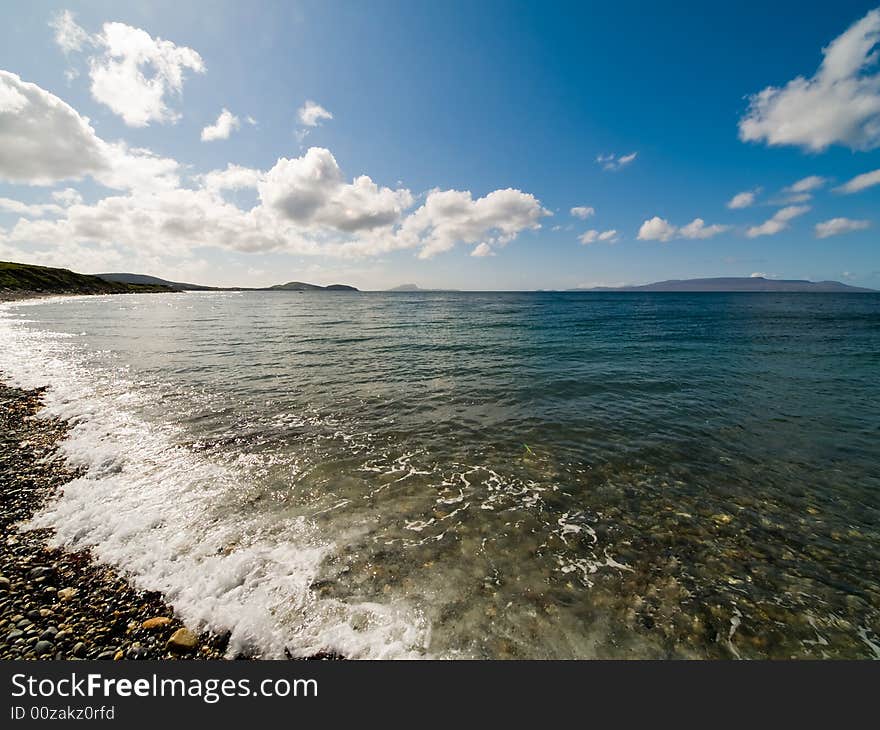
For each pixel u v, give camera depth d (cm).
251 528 677
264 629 483
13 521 690
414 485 841
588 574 585
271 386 1636
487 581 566
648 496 809
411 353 2481
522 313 6694
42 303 7088
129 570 578
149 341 2945
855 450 1027
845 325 4391
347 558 607
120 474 866
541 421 1236
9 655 448
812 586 567
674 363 2148
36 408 1316
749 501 793
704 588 561
